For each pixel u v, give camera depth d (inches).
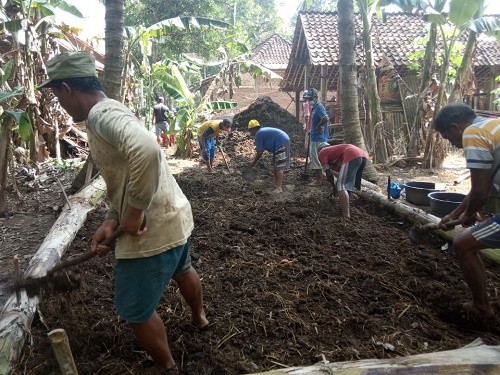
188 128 417.7
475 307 111.8
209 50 799.1
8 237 182.7
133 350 100.4
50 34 336.5
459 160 427.5
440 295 124.4
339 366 81.8
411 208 199.6
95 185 215.5
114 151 75.3
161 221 83.4
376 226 193.5
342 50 307.6
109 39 229.5
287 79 660.1
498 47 517.7
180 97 418.3
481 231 103.0
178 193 91.1
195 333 105.9
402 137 419.8
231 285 129.4
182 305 117.5
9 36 319.0
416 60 455.2
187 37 770.2
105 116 72.7
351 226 189.3
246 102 989.8
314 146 282.5
